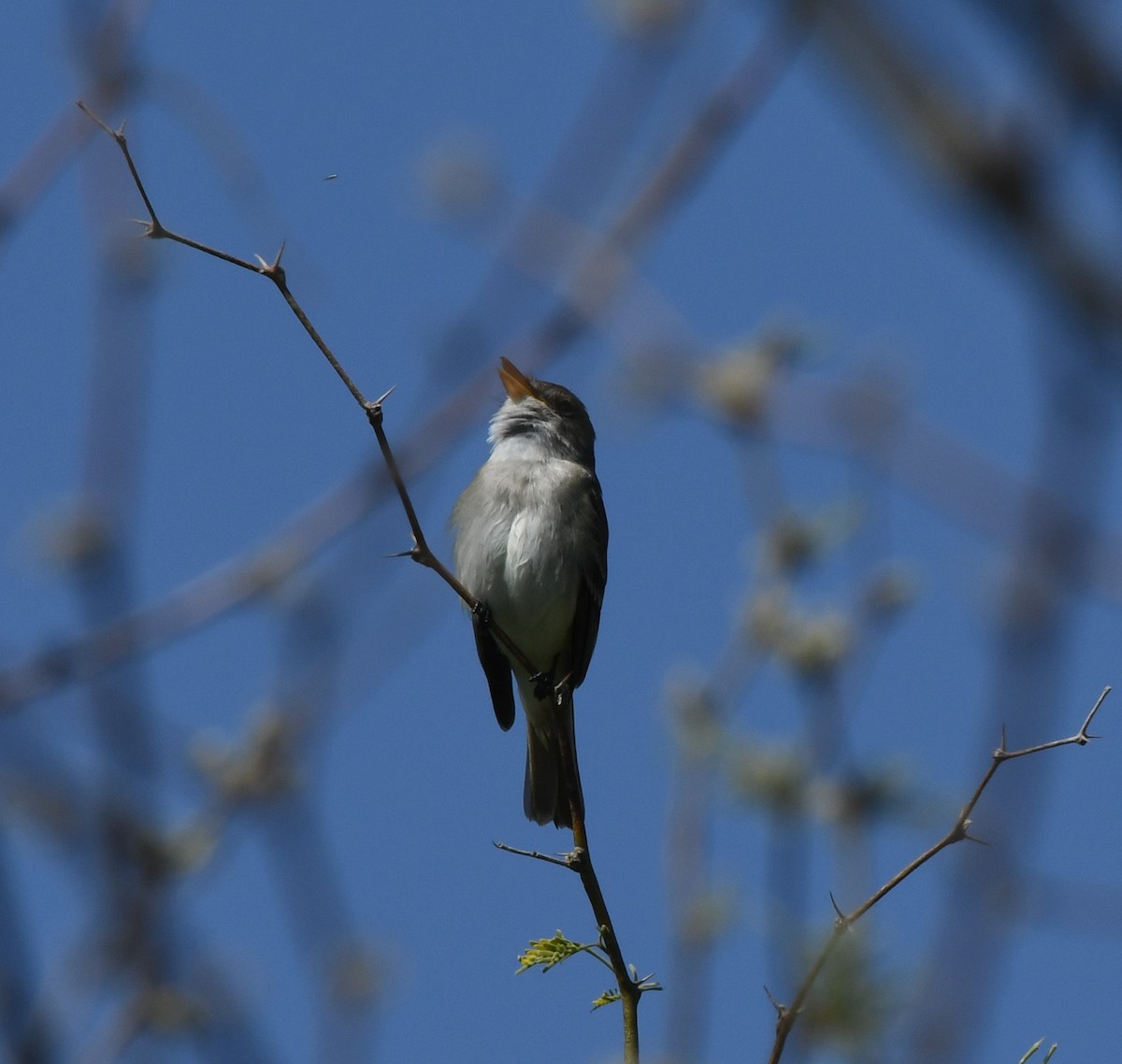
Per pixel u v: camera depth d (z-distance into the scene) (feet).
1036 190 8.50
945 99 8.60
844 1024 24.80
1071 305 8.52
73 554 27.96
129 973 25.45
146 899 26.11
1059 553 15.34
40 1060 23.31
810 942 26.12
